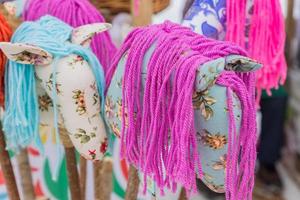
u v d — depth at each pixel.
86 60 0.53
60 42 0.52
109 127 0.56
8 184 0.67
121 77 0.49
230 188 0.45
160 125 0.46
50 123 0.59
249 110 0.45
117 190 0.92
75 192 0.68
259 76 0.60
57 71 0.51
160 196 0.60
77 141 0.55
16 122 0.56
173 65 0.43
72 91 0.52
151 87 0.45
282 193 1.24
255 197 1.22
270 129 1.23
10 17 0.66
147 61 0.46
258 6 0.57
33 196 0.87
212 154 0.46
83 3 0.63
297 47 1.22
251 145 0.45
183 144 0.43
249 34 0.59
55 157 0.90
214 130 0.44
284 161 1.35
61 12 0.62
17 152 0.72
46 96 0.56
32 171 0.95
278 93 1.20
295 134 1.29
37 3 0.64
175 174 0.46
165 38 0.45
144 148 0.48
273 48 0.59
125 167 0.89
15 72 0.53
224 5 0.57
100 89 0.54
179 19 0.69
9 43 0.49
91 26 0.55
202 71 0.41
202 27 0.58
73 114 0.53
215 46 0.45
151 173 0.49
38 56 0.51
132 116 0.48
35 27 0.55
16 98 0.54
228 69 0.44
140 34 0.47
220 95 0.43
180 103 0.43
